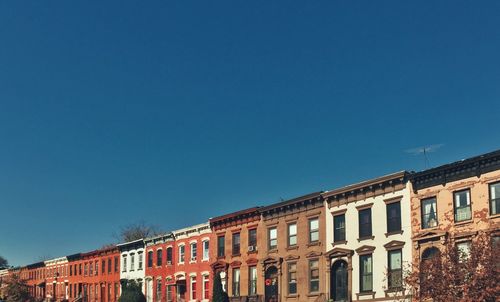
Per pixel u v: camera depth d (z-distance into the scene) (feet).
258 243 165.17
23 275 346.54
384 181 130.72
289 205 155.53
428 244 119.75
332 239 142.41
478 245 94.38
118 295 235.40
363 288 132.98
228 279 173.78
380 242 130.31
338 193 141.69
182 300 194.59
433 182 121.90
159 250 213.87
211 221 184.24
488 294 86.33
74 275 278.87
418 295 99.40
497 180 110.52
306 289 146.72
